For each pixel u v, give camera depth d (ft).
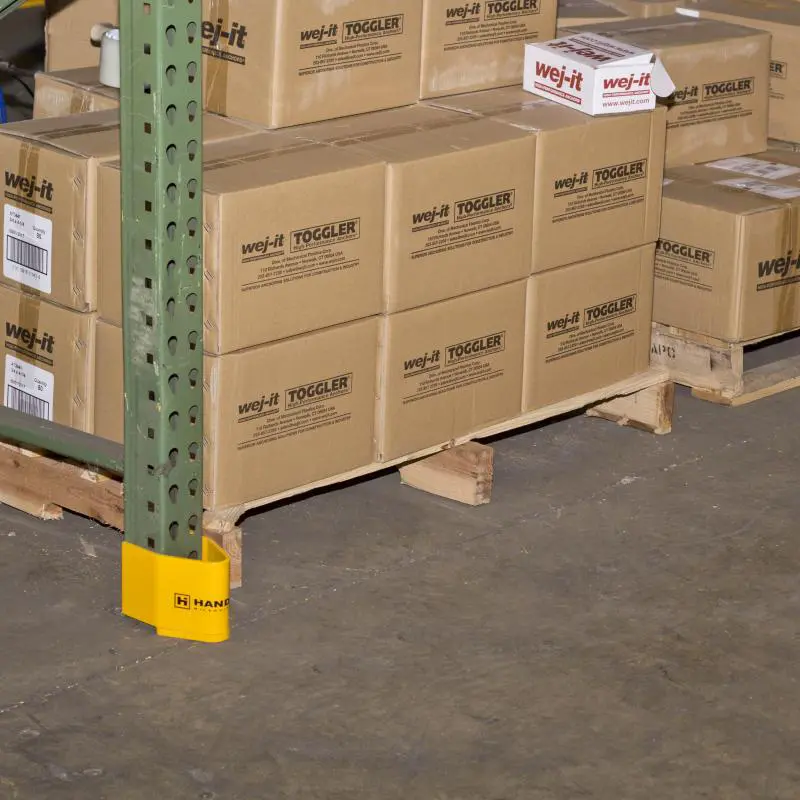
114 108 15.19
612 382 17.01
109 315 13.89
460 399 15.30
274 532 15.10
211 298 12.89
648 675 12.79
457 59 15.64
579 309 16.20
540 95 16.07
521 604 13.89
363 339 14.24
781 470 16.92
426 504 15.84
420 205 14.07
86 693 12.25
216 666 12.70
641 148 16.06
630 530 15.40
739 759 11.67
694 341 18.02
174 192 12.14
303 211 13.20
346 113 14.74
